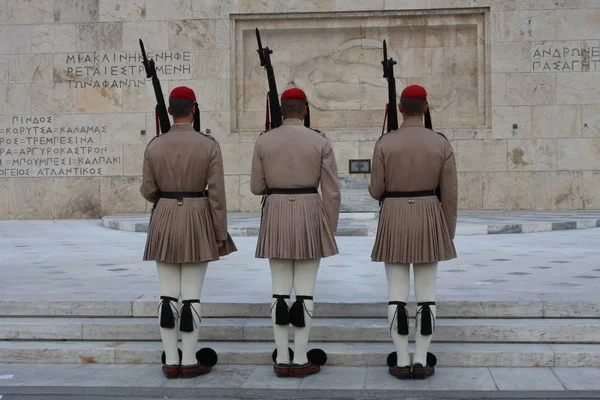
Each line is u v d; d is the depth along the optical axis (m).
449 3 18.86
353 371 5.93
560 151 18.70
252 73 19.61
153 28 19.31
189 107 5.94
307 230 5.67
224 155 19.25
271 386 5.57
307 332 5.80
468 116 19.25
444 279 8.11
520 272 8.66
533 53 18.72
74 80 19.44
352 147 19.12
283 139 5.81
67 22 19.42
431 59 19.31
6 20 19.50
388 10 18.98
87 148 19.47
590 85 18.61
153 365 6.19
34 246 12.41
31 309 6.89
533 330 6.24
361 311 6.70
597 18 18.55
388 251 5.65
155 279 8.45
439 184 5.78
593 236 13.20
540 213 17.66
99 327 6.55
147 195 6.00
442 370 5.92
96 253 11.23
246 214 18.31
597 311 6.48
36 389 5.53
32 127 19.52
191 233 5.76
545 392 5.32
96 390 5.50
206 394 5.43
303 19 19.27
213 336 6.48
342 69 19.45
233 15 19.20
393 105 5.95
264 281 8.19
